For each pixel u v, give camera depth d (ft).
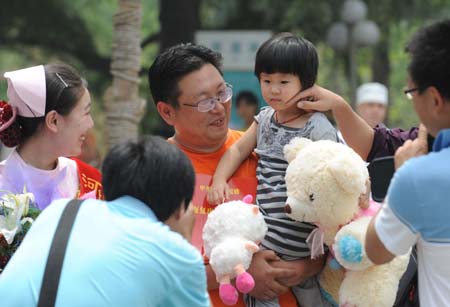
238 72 51.67
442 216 13.43
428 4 65.16
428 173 13.42
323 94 17.52
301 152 16.53
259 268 17.02
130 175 14.10
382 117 45.03
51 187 18.30
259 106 51.06
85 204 14.28
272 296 17.26
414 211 13.50
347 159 15.93
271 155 17.76
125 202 14.14
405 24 72.13
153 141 14.47
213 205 18.07
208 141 18.34
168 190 14.11
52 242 13.73
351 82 64.39
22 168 17.94
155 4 97.71
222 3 68.90
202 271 14.01
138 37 33.58
